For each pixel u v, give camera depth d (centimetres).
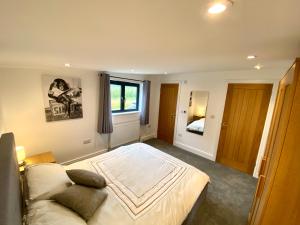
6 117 241
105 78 352
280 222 103
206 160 376
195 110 404
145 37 114
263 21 82
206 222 197
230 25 90
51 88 285
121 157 245
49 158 260
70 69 306
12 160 114
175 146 457
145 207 147
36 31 103
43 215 113
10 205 65
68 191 137
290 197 98
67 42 127
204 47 137
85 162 224
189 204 161
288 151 95
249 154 320
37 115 275
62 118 308
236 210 220
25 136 266
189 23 88
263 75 288
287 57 166
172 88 452
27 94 259
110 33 107
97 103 363
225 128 350
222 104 348
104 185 168
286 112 94
